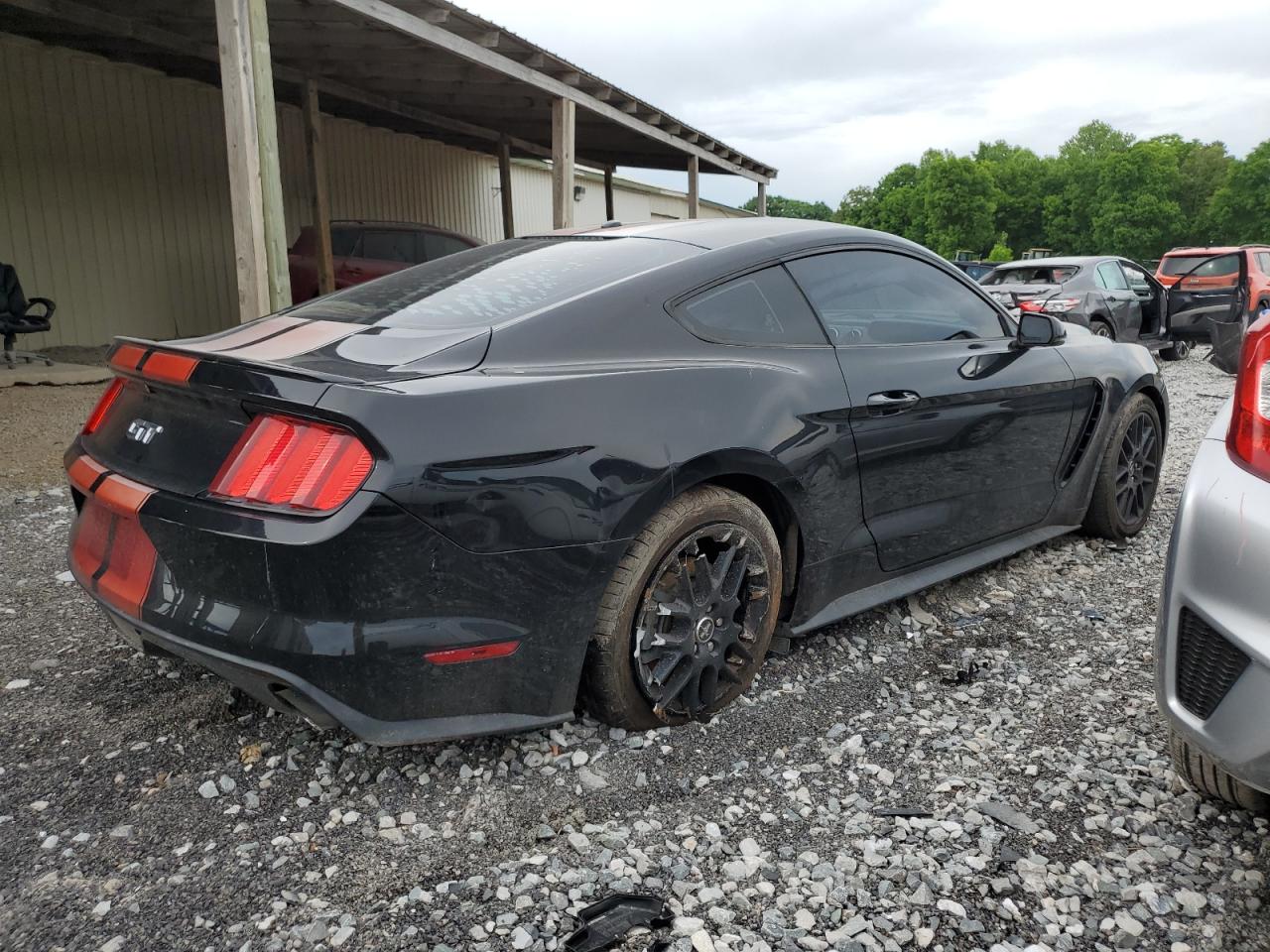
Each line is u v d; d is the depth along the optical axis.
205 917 1.73
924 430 2.92
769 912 1.75
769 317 2.65
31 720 2.46
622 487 2.12
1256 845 1.94
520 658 2.06
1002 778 2.22
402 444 1.83
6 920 1.71
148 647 2.21
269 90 5.50
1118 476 3.92
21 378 8.02
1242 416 1.83
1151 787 2.17
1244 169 99.69
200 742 2.36
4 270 8.32
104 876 1.84
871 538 2.84
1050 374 3.43
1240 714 1.69
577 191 21.14
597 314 2.32
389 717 1.96
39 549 3.93
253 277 5.47
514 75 8.64
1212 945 1.66
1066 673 2.81
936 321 3.19
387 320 2.39
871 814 2.07
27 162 10.09
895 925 1.71
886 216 116.00
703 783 2.19
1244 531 1.73
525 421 2.00
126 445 2.24
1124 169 103.44
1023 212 116.38
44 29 9.17
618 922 1.71
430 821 2.04
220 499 1.94
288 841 1.96
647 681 2.30
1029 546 3.61
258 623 1.89
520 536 1.99
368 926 1.71
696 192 13.96
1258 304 13.01
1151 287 11.54
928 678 2.77
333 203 14.22
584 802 2.11
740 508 2.43
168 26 9.02
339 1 6.47
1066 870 1.87
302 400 1.84
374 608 1.87
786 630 2.72
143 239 11.40
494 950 1.64
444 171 16.98
